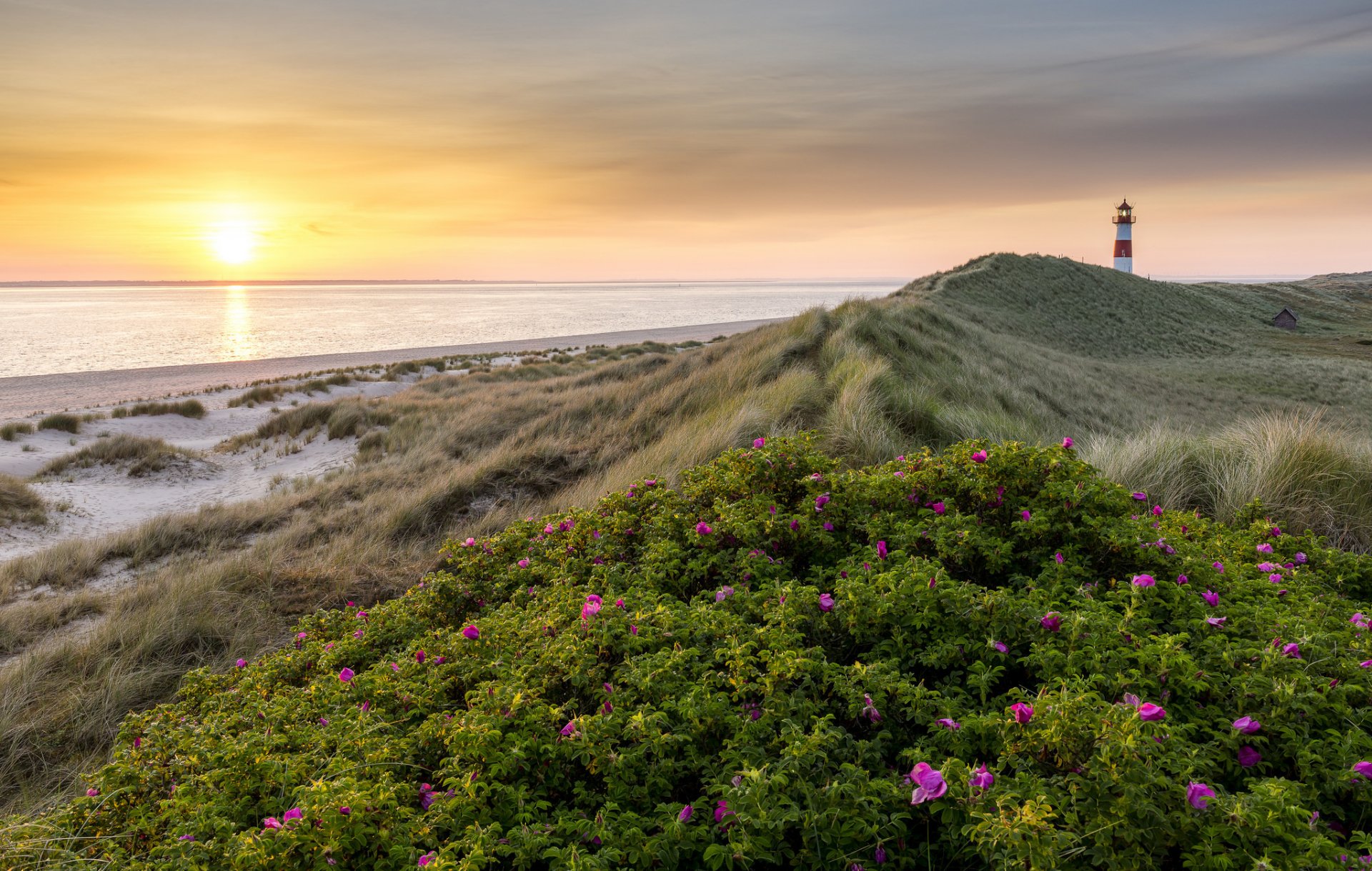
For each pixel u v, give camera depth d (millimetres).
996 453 4016
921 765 2055
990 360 19188
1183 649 2836
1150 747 2002
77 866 2312
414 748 2664
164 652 5812
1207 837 1848
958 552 3449
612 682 2852
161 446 16844
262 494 14344
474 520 9266
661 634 3033
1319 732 2383
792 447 4680
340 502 11422
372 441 17141
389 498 10562
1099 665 2527
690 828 2141
